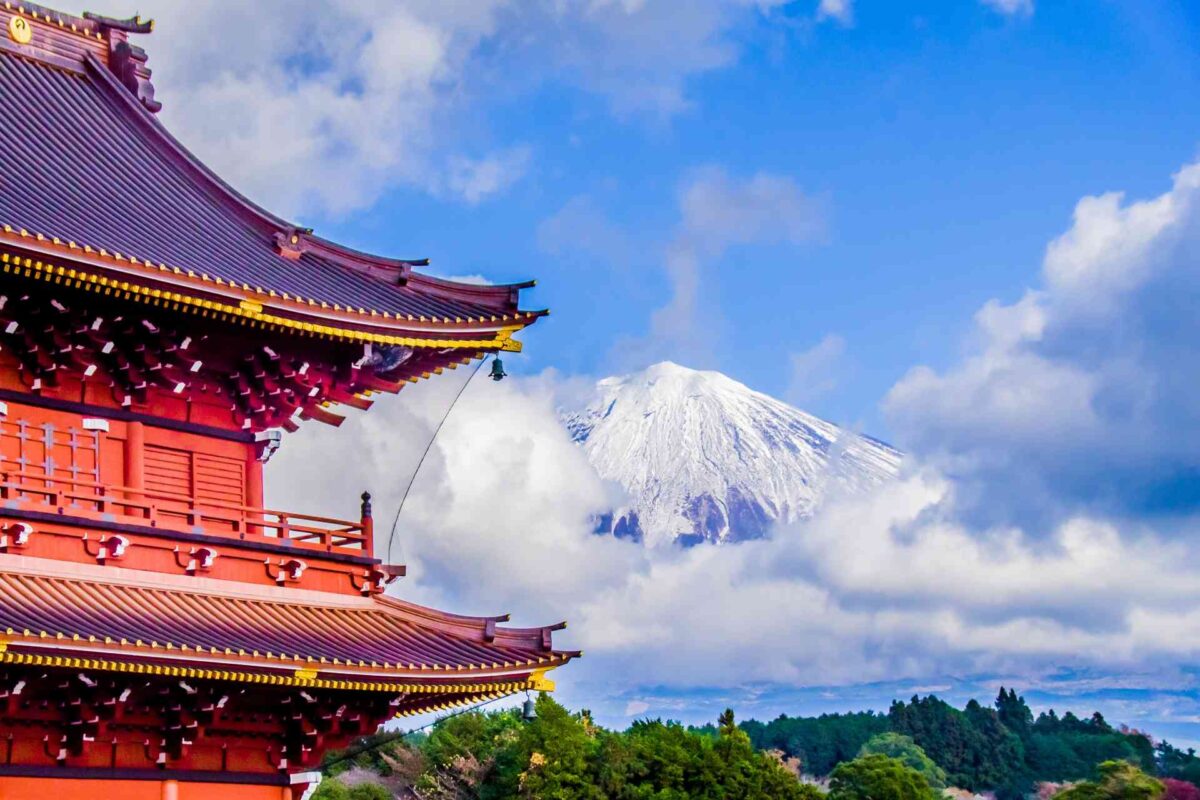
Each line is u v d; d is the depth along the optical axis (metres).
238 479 36.69
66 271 31.22
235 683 32.22
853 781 123.44
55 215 33.94
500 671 35.00
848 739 190.62
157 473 35.34
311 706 34.12
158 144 42.38
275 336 35.66
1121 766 126.00
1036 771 187.50
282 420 37.41
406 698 36.00
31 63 43.03
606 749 100.12
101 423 34.69
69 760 31.44
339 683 32.56
